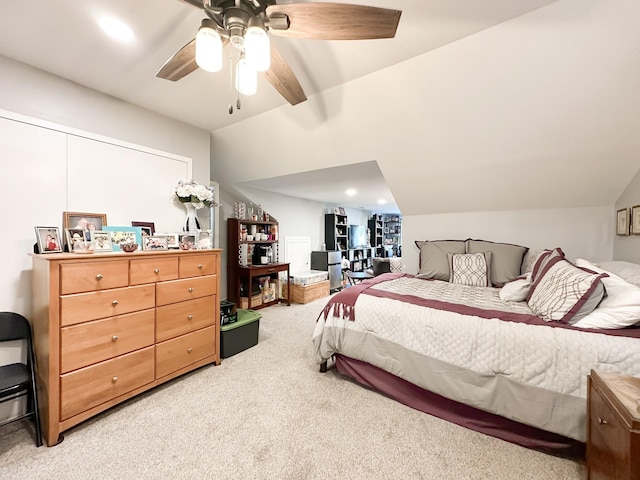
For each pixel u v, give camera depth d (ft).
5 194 5.63
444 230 10.88
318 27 3.81
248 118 8.97
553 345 4.48
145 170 8.00
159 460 4.46
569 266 5.59
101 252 5.99
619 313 4.36
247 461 4.44
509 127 6.88
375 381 6.48
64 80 6.48
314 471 4.25
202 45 3.67
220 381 6.93
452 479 4.13
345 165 10.04
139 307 6.08
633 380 3.41
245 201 14.74
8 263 5.64
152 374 6.30
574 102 5.91
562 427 4.32
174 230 8.68
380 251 26.63
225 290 13.73
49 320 4.83
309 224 18.72
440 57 5.82
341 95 7.38
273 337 10.04
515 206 9.38
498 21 4.90
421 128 7.68
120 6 4.46
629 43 4.75
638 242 6.64
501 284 8.52
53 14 4.60
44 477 4.15
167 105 7.89
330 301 7.34
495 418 5.05
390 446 4.78
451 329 5.41
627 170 6.88
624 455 2.85
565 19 4.66
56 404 4.86
